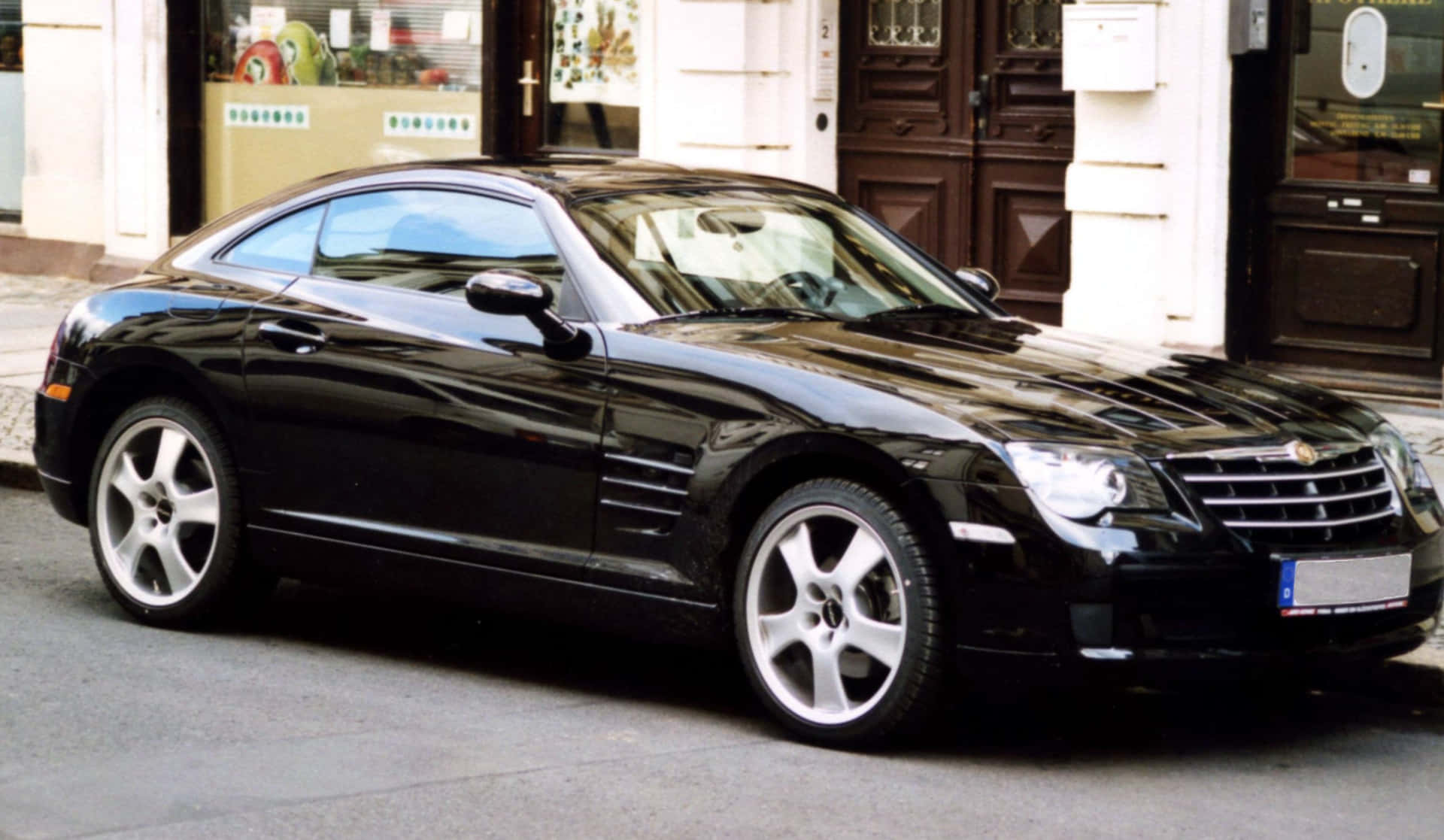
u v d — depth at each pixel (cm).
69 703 573
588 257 599
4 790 492
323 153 1462
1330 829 488
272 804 484
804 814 486
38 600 706
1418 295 1030
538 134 1368
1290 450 535
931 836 471
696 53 1225
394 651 649
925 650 517
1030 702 602
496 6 1362
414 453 608
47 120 1548
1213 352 1068
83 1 1516
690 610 559
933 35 1200
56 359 695
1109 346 617
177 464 664
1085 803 502
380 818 475
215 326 654
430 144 1416
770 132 1224
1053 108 1165
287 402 634
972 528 511
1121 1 1050
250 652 641
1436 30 1013
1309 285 1062
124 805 481
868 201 1238
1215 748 561
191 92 1498
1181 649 511
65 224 1551
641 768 521
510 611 597
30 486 918
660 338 575
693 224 633
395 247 641
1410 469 580
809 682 550
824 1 1215
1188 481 517
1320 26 1045
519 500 589
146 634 661
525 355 589
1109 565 501
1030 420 523
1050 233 1172
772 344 570
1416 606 558
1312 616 525
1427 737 579
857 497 529
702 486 552
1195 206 1063
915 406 528
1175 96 1060
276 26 1469
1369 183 1038
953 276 686
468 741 545
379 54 1430
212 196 1506
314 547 632
